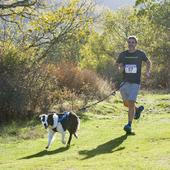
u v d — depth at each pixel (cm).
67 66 2194
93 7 1961
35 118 1650
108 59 4597
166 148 962
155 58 4228
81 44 4288
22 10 1769
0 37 1823
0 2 1733
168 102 2123
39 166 879
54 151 1082
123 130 1281
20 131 1415
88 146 1086
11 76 1664
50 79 1795
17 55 1733
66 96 1859
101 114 1781
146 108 1945
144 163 830
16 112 1653
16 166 902
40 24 1794
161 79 3831
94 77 2247
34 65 1745
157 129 1234
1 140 1282
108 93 2197
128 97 1182
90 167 830
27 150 1134
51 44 1894
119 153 960
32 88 1684
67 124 1133
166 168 788
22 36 1850
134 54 1187
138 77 1186
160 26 4388
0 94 1622
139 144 1047
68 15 1862
